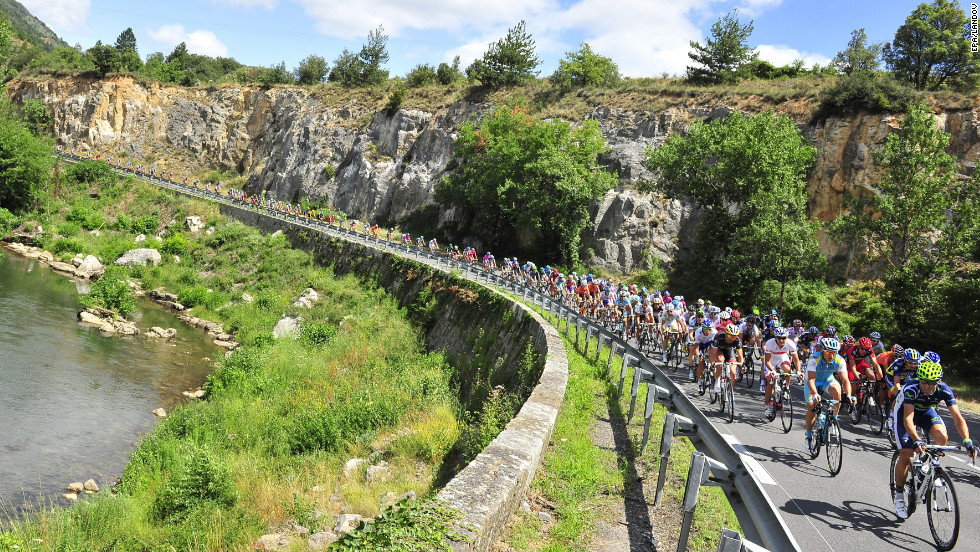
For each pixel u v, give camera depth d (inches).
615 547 239.5
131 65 4119.1
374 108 3110.2
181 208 2512.3
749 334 658.2
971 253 1253.1
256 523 446.9
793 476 338.3
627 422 429.4
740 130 1640.0
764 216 1496.1
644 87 2413.9
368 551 173.3
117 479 616.4
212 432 710.5
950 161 1354.6
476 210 2378.2
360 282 1658.5
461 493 217.6
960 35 1958.7
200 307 1653.5
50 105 3978.8
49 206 2559.1
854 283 1610.5
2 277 1667.1
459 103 2785.4
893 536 260.4
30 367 956.0
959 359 1123.9
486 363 847.1
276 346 1151.0
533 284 1439.5
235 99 3764.8
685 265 1895.9
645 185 2010.3
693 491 213.3
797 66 2645.2
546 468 312.2
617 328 944.3
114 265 1979.6
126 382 956.6
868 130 1745.8
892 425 291.4
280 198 3144.7
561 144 2065.7
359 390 806.5
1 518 506.0
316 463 573.0
